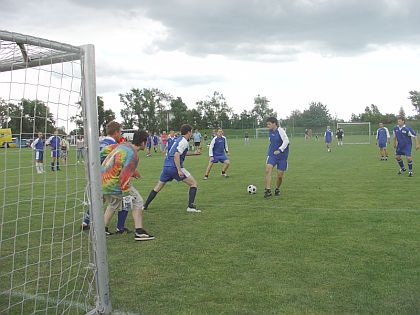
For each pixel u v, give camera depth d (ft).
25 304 12.27
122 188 18.29
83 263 15.78
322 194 30.86
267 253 16.63
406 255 15.92
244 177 43.45
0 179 40.70
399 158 42.19
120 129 21.81
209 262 15.72
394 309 11.41
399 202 26.76
